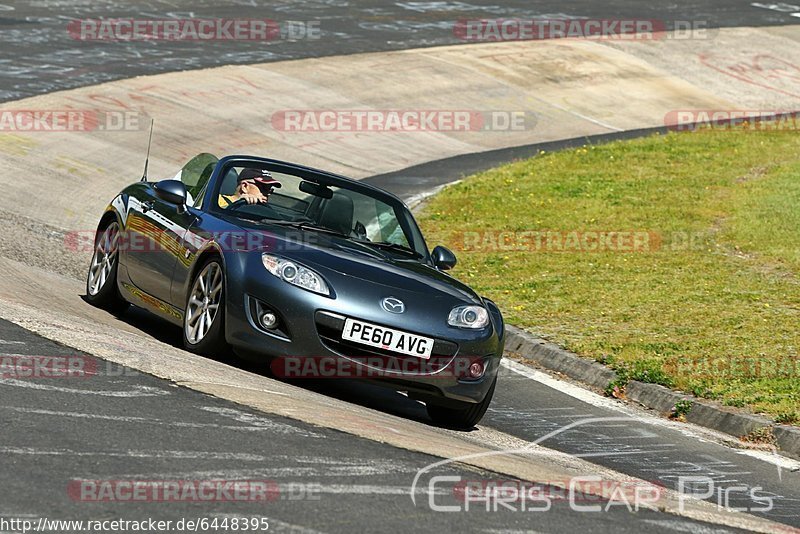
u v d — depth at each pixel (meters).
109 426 20.05
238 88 96.88
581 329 42.53
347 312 26.75
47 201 57.06
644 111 113.75
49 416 20.11
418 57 118.94
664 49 135.75
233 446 19.95
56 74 91.19
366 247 30.55
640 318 44.69
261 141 84.00
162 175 70.19
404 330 26.98
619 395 35.75
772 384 35.31
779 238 62.25
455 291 29.05
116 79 92.50
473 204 71.50
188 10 131.88
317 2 145.25
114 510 16.17
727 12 159.38
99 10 125.62
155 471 18.08
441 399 27.75
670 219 67.62
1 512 15.60
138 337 29.20
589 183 78.56
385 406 29.11
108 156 70.25
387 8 145.50
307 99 98.38
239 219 30.27
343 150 85.88
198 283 29.03
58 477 17.22
